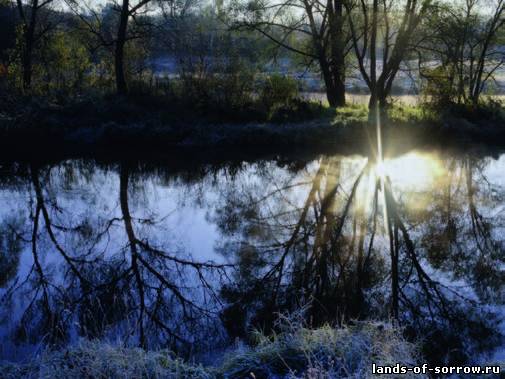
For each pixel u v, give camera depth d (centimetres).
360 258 945
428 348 605
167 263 931
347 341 491
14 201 1309
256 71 2222
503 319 688
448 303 747
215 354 597
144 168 1647
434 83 2328
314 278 852
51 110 1958
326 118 2094
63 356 483
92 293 790
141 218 1203
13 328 657
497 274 861
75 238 1065
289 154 1828
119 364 457
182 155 1792
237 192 1426
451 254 960
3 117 1852
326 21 2541
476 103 2331
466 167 1661
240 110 2088
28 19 2525
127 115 1995
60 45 2327
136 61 2356
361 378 435
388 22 2250
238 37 2298
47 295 779
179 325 678
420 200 1309
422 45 2434
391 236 1063
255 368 468
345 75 2684
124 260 945
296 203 1312
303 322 667
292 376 438
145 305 745
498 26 2403
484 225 1123
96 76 2391
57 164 1664
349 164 1702
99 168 1634
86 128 1888
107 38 2398
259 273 877
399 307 732
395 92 3541
